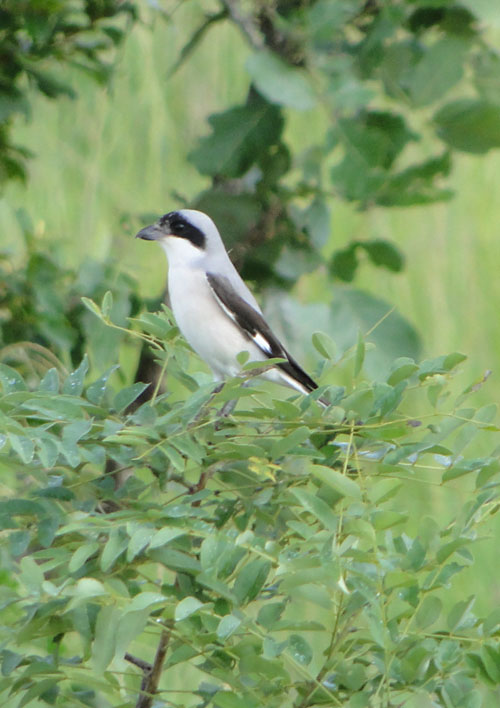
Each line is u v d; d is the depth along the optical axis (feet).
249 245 29.84
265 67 26.43
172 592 16.51
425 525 16.07
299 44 27.35
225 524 18.30
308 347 29.89
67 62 30.25
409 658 15.96
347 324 30.17
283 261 29.66
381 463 17.24
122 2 30.94
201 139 28.76
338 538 15.65
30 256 28.04
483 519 17.10
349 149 27.37
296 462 18.04
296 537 18.25
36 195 43.83
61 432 17.62
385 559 15.69
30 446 15.79
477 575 36.06
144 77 47.42
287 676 15.65
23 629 16.01
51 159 45.29
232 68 48.39
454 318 46.32
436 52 27.58
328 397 19.03
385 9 27.17
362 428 17.13
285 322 29.94
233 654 15.83
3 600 15.60
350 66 27.66
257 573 15.89
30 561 14.90
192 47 30.68
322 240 29.45
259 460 16.71
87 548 15.35
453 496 37.58
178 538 16.60
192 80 48.24
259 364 17.13
